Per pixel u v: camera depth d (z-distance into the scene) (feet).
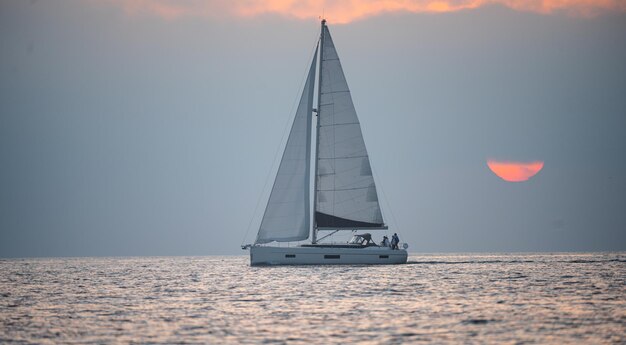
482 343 359.05
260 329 400.47
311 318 435.94
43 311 488.02
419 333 384.27
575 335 377.09
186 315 457.27
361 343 360.69
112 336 386.32
